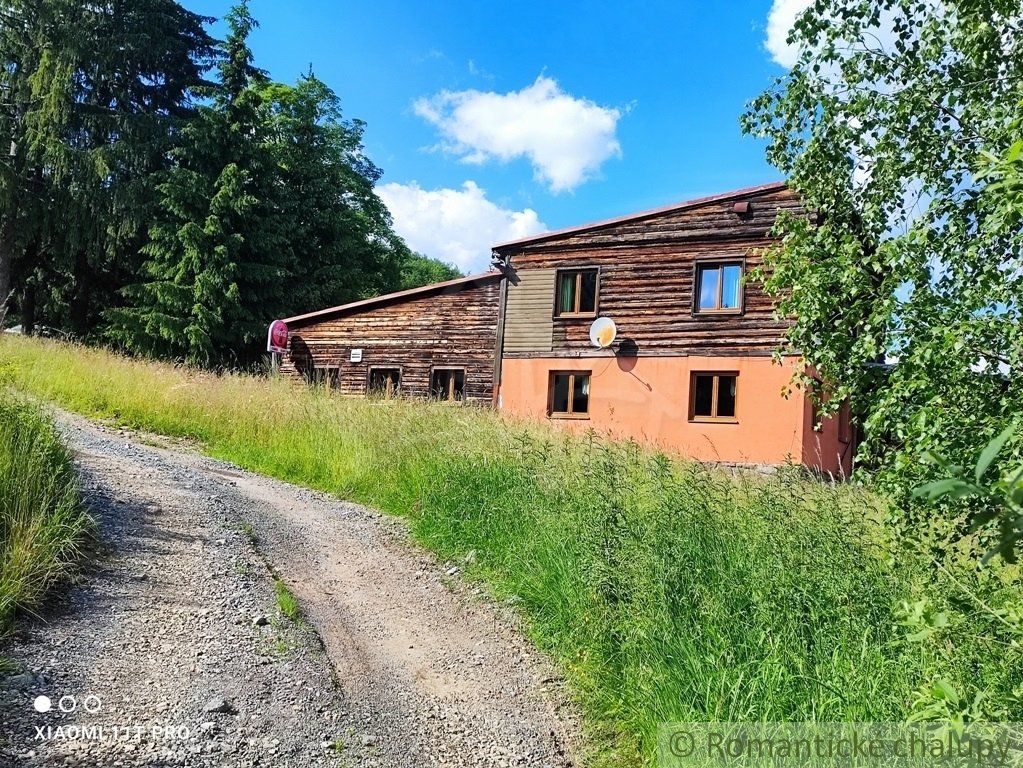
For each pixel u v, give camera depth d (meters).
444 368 21.03
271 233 31.41
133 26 30.12
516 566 6.82
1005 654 3.22
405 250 43.38
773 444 16.36
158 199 29.16
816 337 5.07
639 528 5.91
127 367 14.88
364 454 11.06
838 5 5.15
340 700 4.39
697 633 4.49
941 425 3.91
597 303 18.86
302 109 35.94
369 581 6.77
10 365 13.18
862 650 3.87
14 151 28.42
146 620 4.80
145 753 3.39
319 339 22.98
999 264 4.33
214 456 11.91
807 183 5.48
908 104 4.85
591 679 5.00
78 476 7.24
